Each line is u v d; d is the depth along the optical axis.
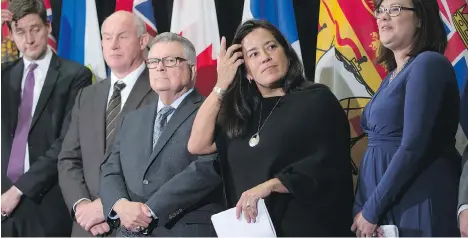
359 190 3.45
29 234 4.12
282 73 3.49
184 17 4.28
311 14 4.10
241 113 3.50
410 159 3.17
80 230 3.98
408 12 3.42
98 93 4.09
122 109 3.99
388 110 3.32
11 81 4.27
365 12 4.03
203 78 4.19
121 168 3.75
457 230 3.28
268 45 3.52
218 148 3.54
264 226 3.23
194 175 3.56
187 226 3.59
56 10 4.36
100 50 4.33
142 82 4.04
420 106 3.20
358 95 3.95
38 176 4.08
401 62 3.44
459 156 3.38
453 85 3.29
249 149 3.44
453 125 3.32
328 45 4.05
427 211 3.26
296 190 3.27
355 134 3.89
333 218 3.36
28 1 4.30
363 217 3.27
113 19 4.09
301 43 4.10
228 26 4.23
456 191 3.29
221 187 3.64
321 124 3.37
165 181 3.63
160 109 3.83
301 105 3.42
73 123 4.09
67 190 3.94
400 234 3.28
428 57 3.27
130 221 3.52
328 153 3.34
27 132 4.19
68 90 4.22
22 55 4.30
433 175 3.27
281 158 3.37
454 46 3.84
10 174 4.18
